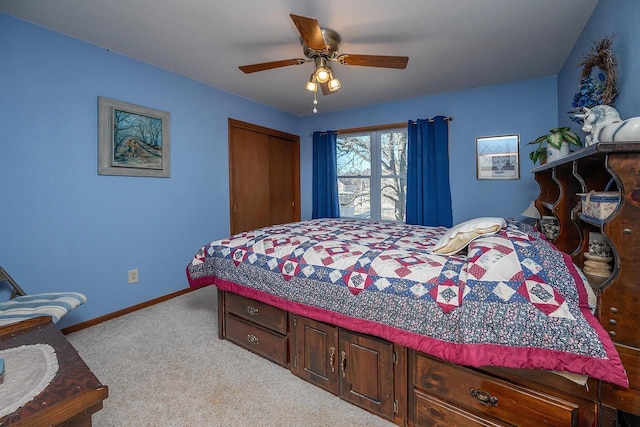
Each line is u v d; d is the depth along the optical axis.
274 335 1.78
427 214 3.47
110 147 2.40
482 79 3.02
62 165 2.14
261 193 3.97
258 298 1.80
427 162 3.47
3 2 1.75
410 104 3.67
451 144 3.43
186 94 2.99
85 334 2.16
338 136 4.32
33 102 2.00
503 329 1.03
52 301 1.69
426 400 1.26
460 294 1.14
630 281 0.89
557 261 1.12
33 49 1.99
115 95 2.43
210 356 1.88
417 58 2.52
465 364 1.08
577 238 1.64
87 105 2.27
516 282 1.07
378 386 1.37
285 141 4.39
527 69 2.78
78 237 2.24
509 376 1.09
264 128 3.94
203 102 3.16
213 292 3.10
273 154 4.18
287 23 2.00
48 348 1.03
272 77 2.98
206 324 2.34
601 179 1.35
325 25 2.01
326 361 1.54
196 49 2.38
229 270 1.96
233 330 2.03
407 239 1.97
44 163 2.06
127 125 2.51
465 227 1.51
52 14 1.89
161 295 2.82
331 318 1.47
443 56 2.49
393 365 1.32
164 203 2.83
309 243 1.82
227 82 3.12
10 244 1.92
